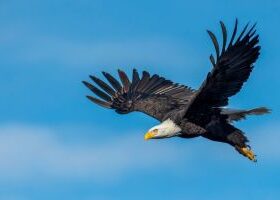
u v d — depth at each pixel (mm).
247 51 16250
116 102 19766
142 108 19359
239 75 16531
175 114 17844
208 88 16797
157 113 19109
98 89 19953
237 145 17656
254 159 17562
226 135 17562
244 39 16094
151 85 19953
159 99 19547
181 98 19531
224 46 16047
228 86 16750
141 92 19859
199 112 17406
